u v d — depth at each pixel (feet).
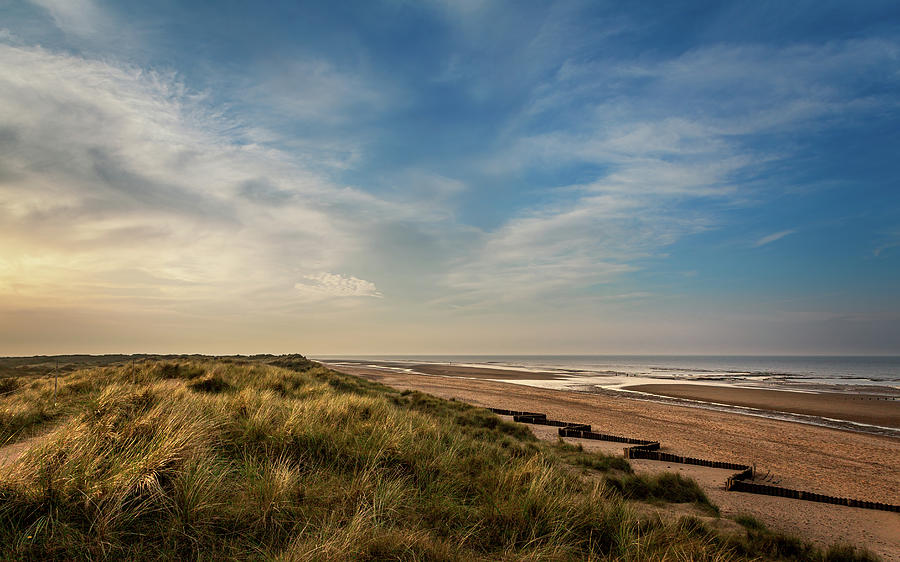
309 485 17.63
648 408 81.15
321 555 11.75
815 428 63.16
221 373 57.88
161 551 11.78
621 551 15.87
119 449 16.79
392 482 19.48
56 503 12.62
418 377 169.89
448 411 56.80
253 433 22.72
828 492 32.24
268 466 17.88
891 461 43.86
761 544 19.26
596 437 50.03
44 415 31.24
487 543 15.65
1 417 27.96
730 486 30.71
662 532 17.94
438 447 26.96
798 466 40.40
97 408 25.16
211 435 20.39
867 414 79.66
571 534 16.79
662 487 27.71
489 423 50.72
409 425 29.89
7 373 68.39
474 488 21.24
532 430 54.75
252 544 12.81
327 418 28.96
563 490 21.43
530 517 17.46
